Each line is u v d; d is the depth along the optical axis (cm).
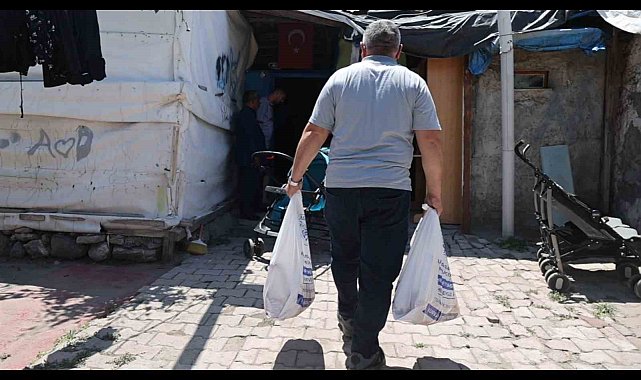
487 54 660
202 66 623
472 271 532
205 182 657
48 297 445
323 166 611
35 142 563
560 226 550
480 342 365
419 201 775
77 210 563
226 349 348
